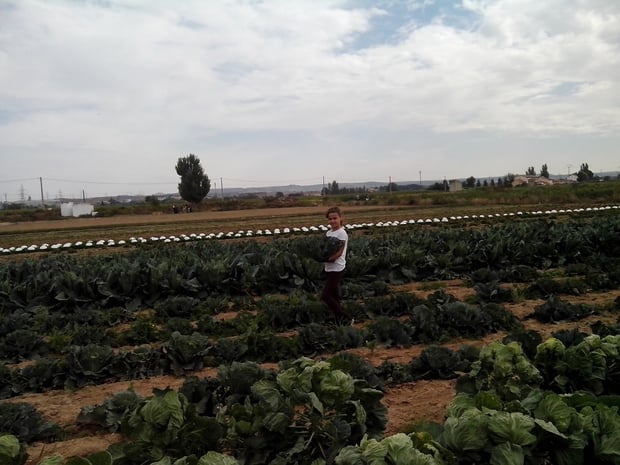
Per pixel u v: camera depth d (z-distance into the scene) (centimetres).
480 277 1501
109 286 1314
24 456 397
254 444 418
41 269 1598
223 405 556
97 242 3192
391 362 787
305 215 5353
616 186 6125
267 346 887
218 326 1077
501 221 3638
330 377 432
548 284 1308
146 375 829
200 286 1370
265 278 1432
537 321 1086
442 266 1653
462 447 361
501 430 359
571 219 3569
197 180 8888
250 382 549
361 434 430
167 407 407
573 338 706
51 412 691
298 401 430
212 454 358
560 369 544
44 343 986
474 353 773
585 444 373
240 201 8550
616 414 386
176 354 838
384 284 1398
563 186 7069
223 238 3266
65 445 591
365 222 3956
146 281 1347
